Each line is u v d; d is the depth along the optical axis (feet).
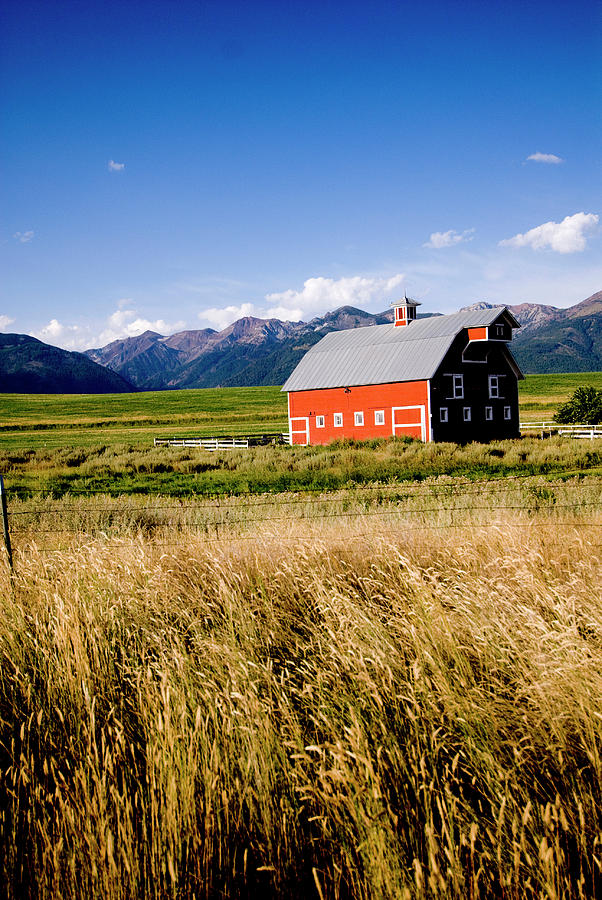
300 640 17.37
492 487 56.49
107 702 14.83
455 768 11.36
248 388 509.76
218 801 11.07
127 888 9.82
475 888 9.22
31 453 135.13
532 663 13.74
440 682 13.42
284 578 21.01
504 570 21.06
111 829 10.61
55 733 13.94
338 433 160.76
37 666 16.55
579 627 16.69
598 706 12.20
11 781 12.62
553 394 349.61
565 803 10.80
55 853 9.99
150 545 27.20
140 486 83.71
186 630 18.30
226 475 91.35
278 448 137.28
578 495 43.73
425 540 25.52
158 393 491.31
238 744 12.34
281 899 9.89
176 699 13.70
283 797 11.06
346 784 10.50
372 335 172.04
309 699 14.11
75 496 73.46
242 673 14.51
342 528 30.60
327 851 10.52
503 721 12.51
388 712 13.53
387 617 18.04
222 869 10.30
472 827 9.33
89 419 314.55
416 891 9.16
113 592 20.31
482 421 155.02
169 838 10.32
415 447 111.34
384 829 10.05
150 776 11.74
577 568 20.67
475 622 15.80
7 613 19.61
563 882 9.40
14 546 31.94
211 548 25.59
